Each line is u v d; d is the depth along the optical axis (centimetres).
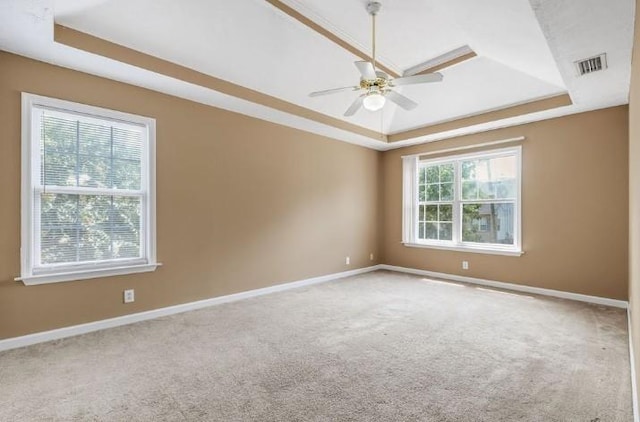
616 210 384
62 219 293
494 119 446
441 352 260
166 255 351
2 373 224
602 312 359
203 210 381
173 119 357
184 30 292
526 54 304
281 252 462
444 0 237
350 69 396
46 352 257
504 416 179
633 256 250
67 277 288
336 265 543
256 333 299
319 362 242
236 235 412
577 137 411
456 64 386
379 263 626
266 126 446
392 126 542
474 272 506
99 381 214
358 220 583
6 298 263
